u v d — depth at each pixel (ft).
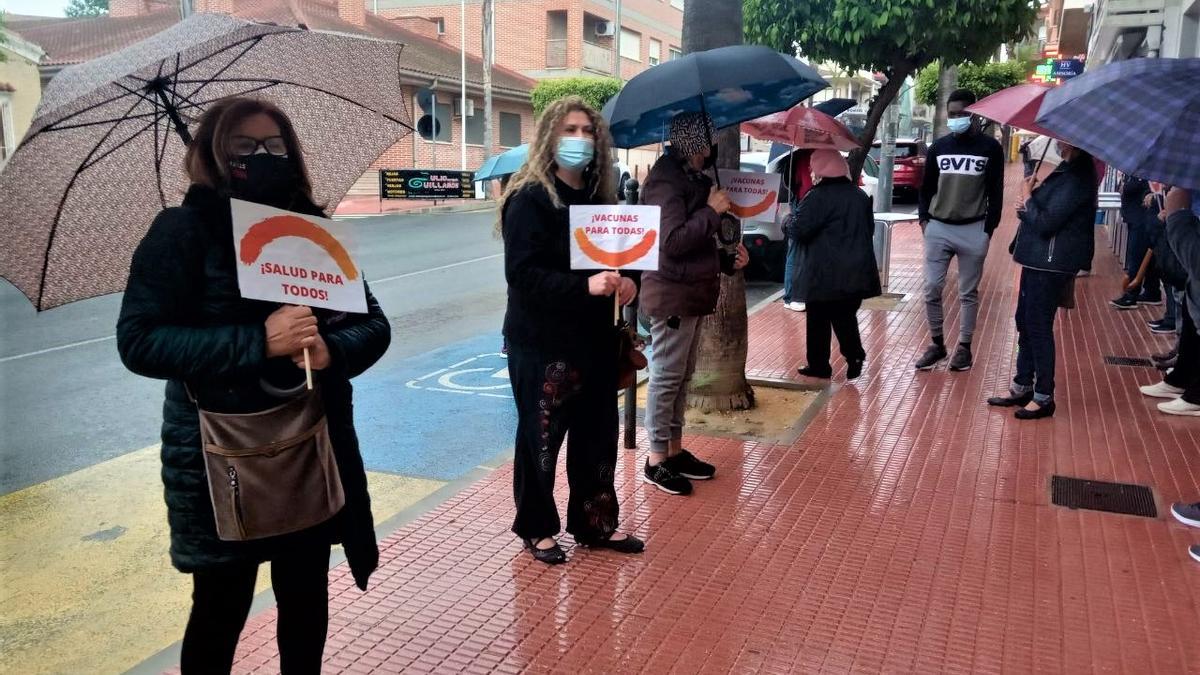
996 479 16.24
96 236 7.59
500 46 132.16
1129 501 15.23
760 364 25.14
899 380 23.15
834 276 21.67
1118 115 12.51
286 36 8.43
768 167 36.04
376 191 99.14
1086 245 18.81
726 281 20.06
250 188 7.36
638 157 119.75
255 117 7.39
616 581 12.42
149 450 19.01
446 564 12.91
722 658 10.54
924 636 11.00
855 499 15.31
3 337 30.48
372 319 8.34
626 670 10.30
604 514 13.12
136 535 14.73
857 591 12.12
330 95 8.89
